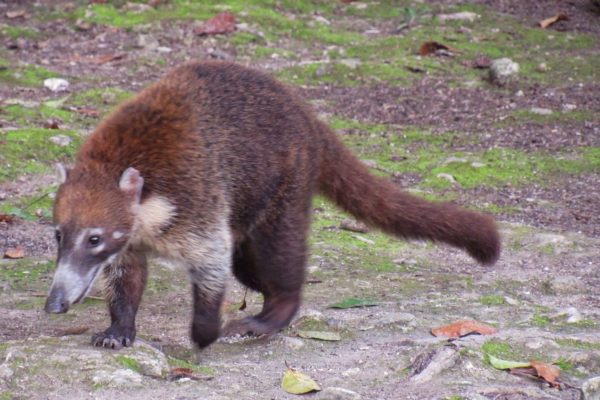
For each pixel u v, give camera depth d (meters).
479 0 21.34
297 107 8.67
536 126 15.03
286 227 8.45
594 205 12.30
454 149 14.16
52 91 15.55
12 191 11.83
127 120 7.72
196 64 8.49
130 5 19.59
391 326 8.35
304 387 6.83
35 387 6.68
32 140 13.02
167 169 7.52
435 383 7.05
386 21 20.00
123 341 7.41
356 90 16.44
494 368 7.32
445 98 16.19
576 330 8.41
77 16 19.08
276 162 8.26
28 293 9.24
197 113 7.91
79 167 7.45
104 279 7.66
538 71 17.44
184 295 9.37
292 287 8.49
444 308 8.98
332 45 18.52
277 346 7.93
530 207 12.24
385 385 7.04
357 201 9.09
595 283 9.88
